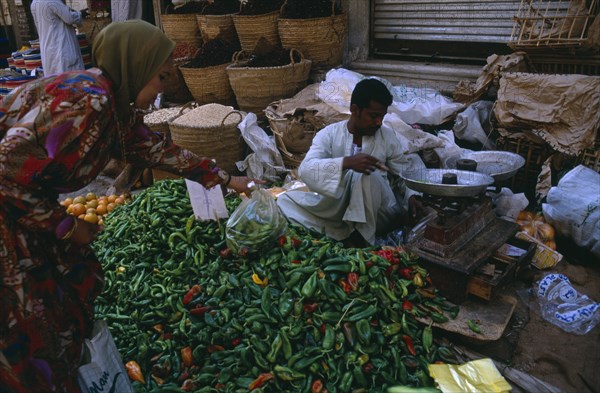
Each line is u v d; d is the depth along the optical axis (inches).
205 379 91.8
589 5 147.0
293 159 179.9
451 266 103.4
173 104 255.3
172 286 107.9
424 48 211.0
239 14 221.9
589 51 141.9
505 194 138.7
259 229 108.1
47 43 263.9
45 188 63.4
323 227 132.0
